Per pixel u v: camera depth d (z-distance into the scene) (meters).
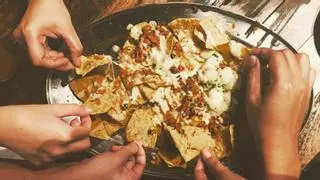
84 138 0.57
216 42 0.62
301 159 0.62
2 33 0.67
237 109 0.62
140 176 0.59
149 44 0.63
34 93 0.65
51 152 0.55
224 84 0.62
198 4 0.64
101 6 0.68
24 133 0.53
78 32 0.64
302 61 0.57
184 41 0.64
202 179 0.58
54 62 0.58
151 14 0.65
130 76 0.63
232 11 0.67
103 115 0.62
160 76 0.63
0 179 0.59
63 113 0.56
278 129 0.55
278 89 0.55
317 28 0.66
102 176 0.57
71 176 0.57
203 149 0.59
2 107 0.55
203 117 0.61
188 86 0.62
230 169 0.60
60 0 0.60
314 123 0.62
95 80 0.63
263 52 0.58
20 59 0.65
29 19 0.58
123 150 0.58
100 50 0.64
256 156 0.60
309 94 0.58
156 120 0.61
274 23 0.67
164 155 0.60
